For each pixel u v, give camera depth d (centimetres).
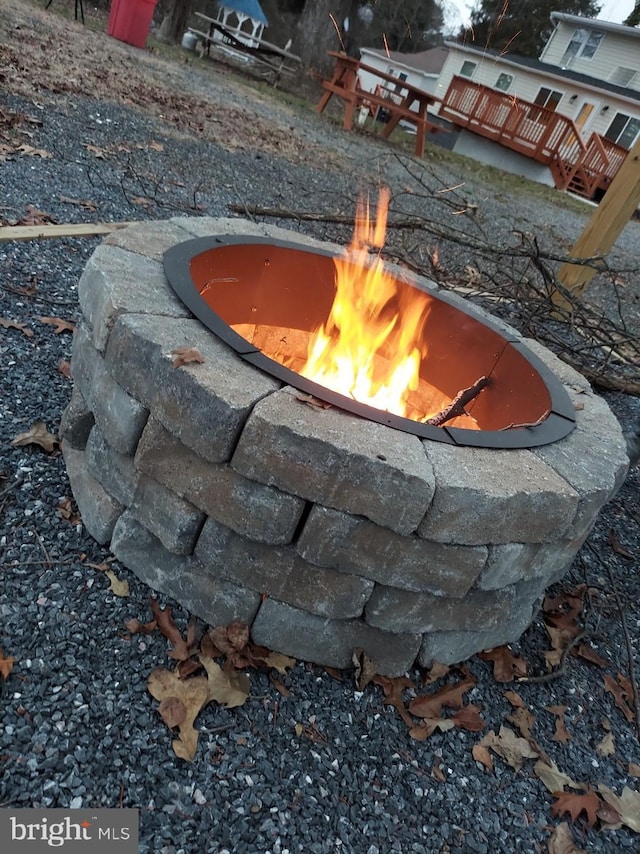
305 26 1673
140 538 175
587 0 1903
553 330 443
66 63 758
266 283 228
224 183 548
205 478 153
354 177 776
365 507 142
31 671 149
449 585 157
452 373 236
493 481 147
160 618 169
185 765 142
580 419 192
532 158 1609
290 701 164
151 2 1123
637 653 222
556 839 154
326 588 158
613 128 1756
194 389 144
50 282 303
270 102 1153
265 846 133
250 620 169
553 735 181
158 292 172
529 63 1880
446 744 168
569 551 177
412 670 182
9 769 131
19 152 437
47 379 241
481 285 416
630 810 167
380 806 148
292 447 139
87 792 132
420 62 2338
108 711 147
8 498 188
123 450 166
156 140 598
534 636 214
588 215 1265
